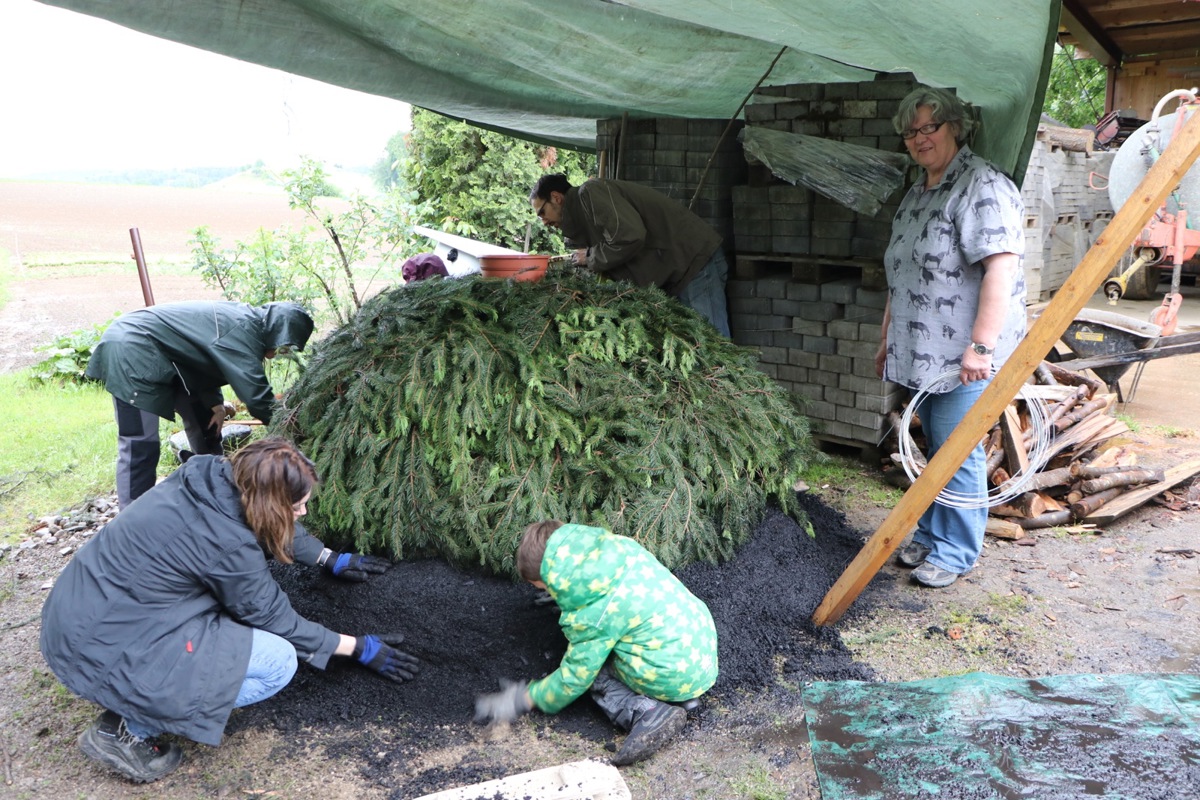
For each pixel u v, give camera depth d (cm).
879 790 243
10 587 394
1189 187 711
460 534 336
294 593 340
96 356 418
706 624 276
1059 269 1065
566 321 395
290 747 277
